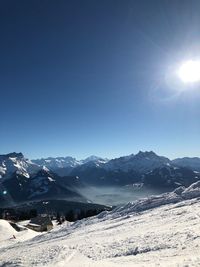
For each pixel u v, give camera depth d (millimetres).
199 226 31641
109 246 34219
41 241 71188
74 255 33562
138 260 23453
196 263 17625
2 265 35656
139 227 45375
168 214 51656
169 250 24391
